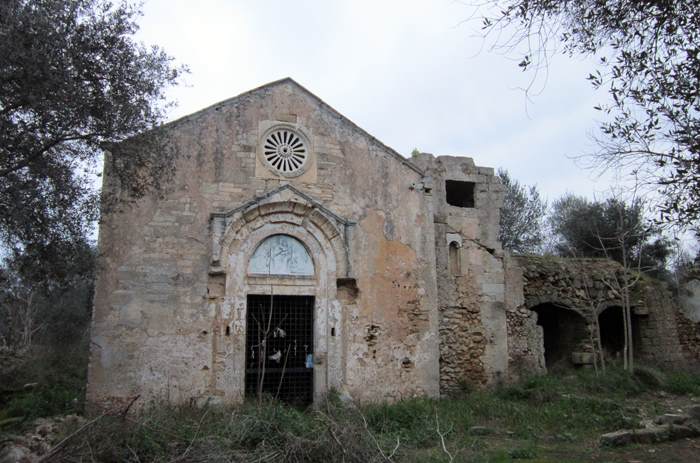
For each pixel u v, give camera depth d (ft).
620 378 55.72
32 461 26.16
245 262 44.88
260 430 30.55
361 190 50.03
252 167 46.55
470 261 58.29
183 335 42.22
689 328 74.54
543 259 70.03
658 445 34.65
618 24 23.25
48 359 57.00
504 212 126.00
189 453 26.73
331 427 29.71
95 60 28.19
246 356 44.47
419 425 38.70
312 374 45.78
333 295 47.01
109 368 40.06
